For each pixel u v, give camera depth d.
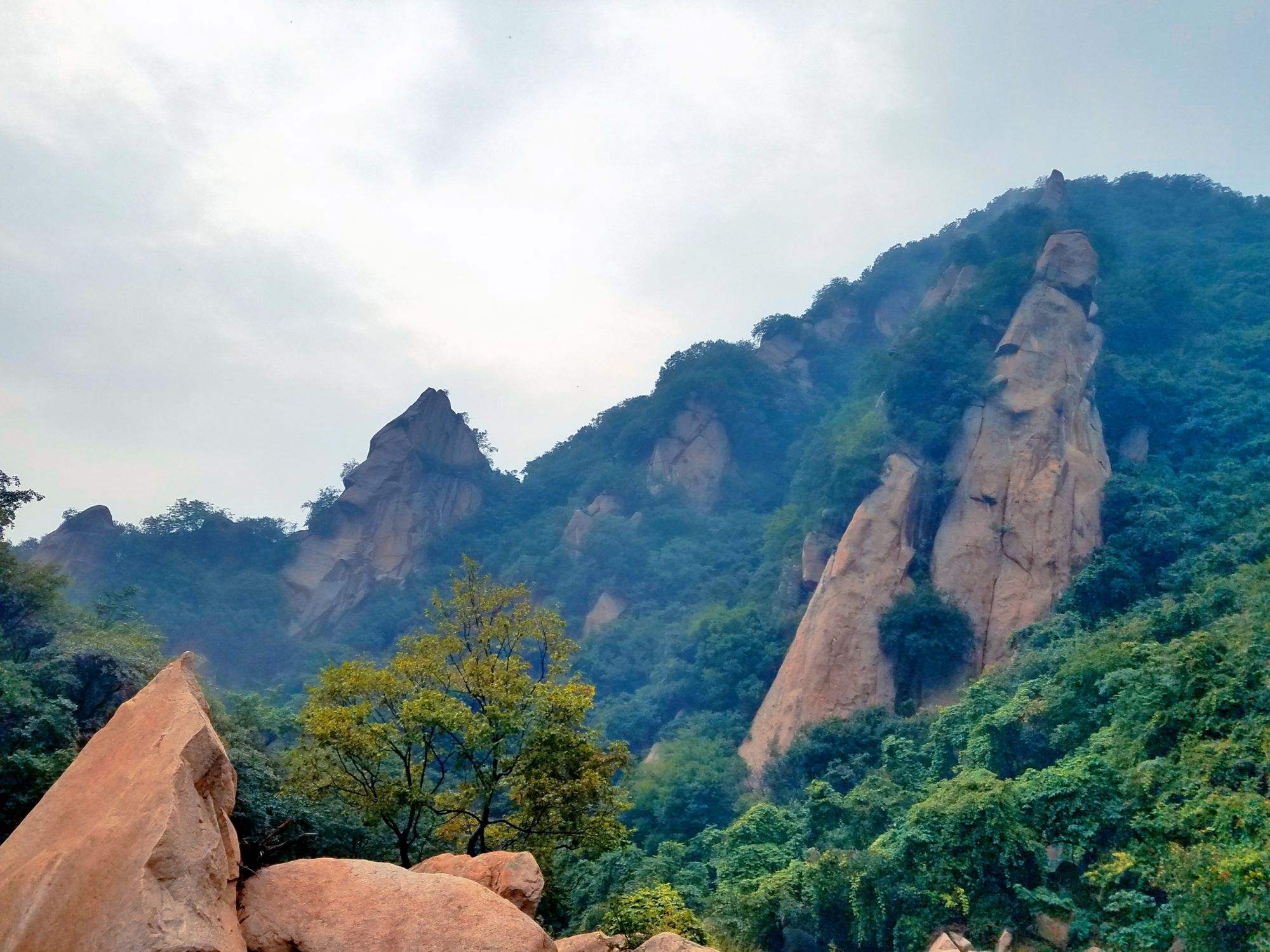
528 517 102.00
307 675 79.25
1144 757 21.69
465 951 7.86
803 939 23.41
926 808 22.91
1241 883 15.94
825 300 111.81
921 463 51.50
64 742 22.12
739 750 45.91
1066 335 53.91
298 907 8.09
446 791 20.27
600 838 17.97
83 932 6.12
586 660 65.81
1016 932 20.19
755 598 59.28
